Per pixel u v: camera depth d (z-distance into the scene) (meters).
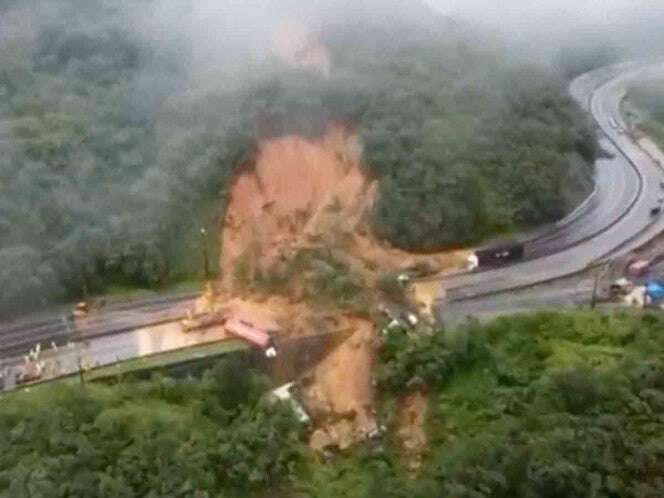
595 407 111.44
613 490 103.69
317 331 126.06
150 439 109.75
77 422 111.25
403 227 142.75
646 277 137.75
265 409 116.56
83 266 138.00
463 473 106.62
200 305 135.62
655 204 158.75
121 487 105.12
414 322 126.88
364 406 121.62
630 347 120.69
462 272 140.12
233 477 110.12
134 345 126.81
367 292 130.50
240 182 148.50
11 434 110.00
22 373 121.44
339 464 116.31
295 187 147.75
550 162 155.38
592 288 135.62
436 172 145.62
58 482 105.19
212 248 144.00
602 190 163.50
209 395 117.75
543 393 113.44
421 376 119.12
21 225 138.62
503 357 120.56
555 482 103.81
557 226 152.00
